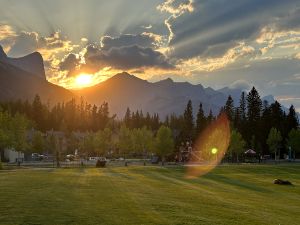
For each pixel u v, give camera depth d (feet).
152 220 68.49
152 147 400.67
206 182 179.93
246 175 247.70
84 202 84.28
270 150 490.90
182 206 87.40
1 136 333.62
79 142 586.45
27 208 73.20
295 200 133.39
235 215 82.23
